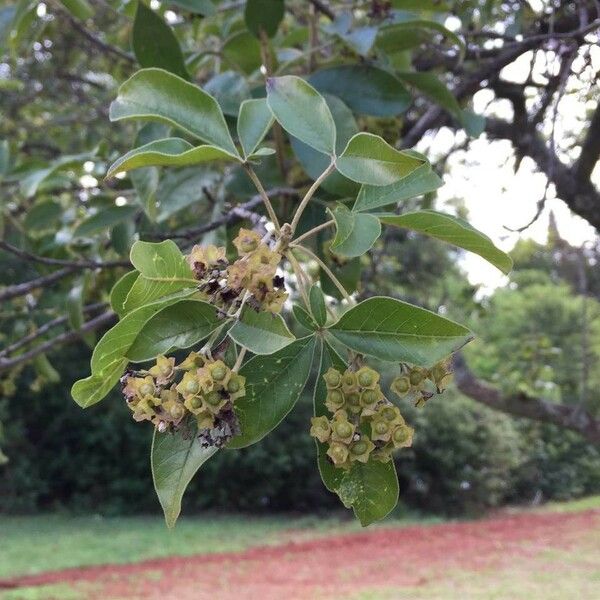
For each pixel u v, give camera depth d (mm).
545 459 3146
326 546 2193
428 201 653
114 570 1853
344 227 237
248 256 202
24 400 2830
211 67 612
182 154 240
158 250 209
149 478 2865
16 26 575
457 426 2818
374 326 227
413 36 492
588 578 1648
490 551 2020
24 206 806
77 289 573
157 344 215
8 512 2777
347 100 441
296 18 683
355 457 220
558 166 649
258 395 234
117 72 827
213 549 2152
